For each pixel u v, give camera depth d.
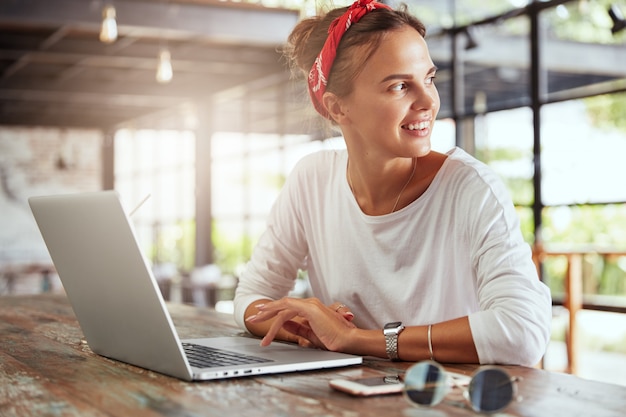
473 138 6.04
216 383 1.16
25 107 12.47
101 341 1.40
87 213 1.23
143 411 0.99
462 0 6.11
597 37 5.06
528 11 5.54
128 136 14.11
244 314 1.70
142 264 1.14
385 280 1.57
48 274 12.48
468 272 1.50
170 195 12.75
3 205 13.93
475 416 0.95
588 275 5.14
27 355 1.44
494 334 1.27
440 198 1.50
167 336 1.17
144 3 6.91
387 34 1.41
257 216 9.66
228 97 10.24
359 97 1.44
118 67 9.30
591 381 1.15
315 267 1.76
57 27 7.36
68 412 1.00
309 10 1.68
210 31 7.12
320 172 1.69
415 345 1.31
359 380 1.14
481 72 5.96
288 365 1.24
